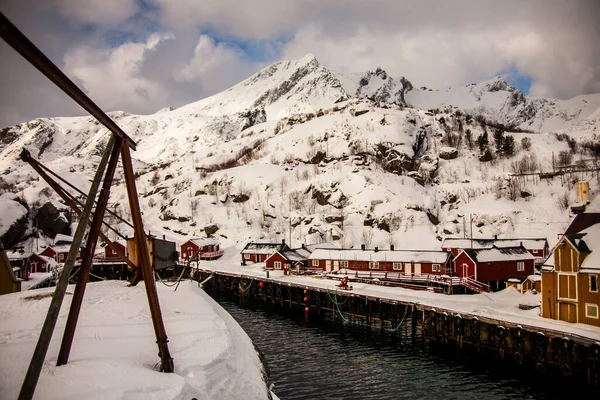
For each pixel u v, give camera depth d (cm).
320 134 18175
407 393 3036
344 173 13812
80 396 923
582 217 4097
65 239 9925
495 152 15112
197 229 12356
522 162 13750
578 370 3059
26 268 6644
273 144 19688
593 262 3472
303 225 11881
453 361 3709
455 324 4088
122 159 1171
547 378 3247
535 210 10744
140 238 1202
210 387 1205
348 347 4188
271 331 4881
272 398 1588
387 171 14388
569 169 12538
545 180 12194
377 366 3612
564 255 3688
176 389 1034
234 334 2038
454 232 10631
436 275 6319
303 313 5847
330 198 12625
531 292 5134
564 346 3127
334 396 2994
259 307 6309
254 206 13200
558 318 3688
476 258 6022
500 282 6103
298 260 7975
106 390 966
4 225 9650
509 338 3597
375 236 10844
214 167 18288
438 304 4503
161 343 1195
